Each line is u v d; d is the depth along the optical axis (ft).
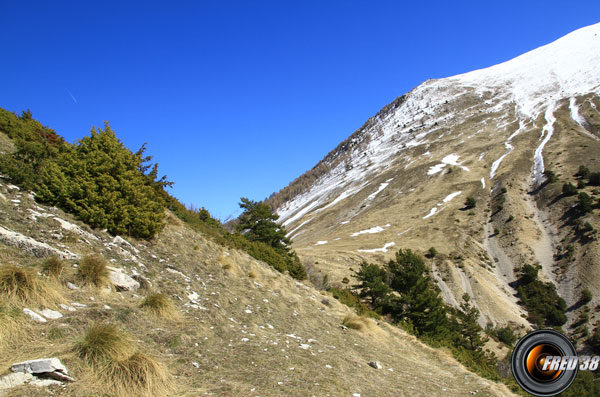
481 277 248.11
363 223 399.03
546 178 374.22
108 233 35.27
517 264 266.16
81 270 23.91
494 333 168.96
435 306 91.71
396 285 114.83
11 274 18.92
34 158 38.73
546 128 526.98
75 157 37.40
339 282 167.63
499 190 384.88
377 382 26.07
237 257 55.93
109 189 36.86
